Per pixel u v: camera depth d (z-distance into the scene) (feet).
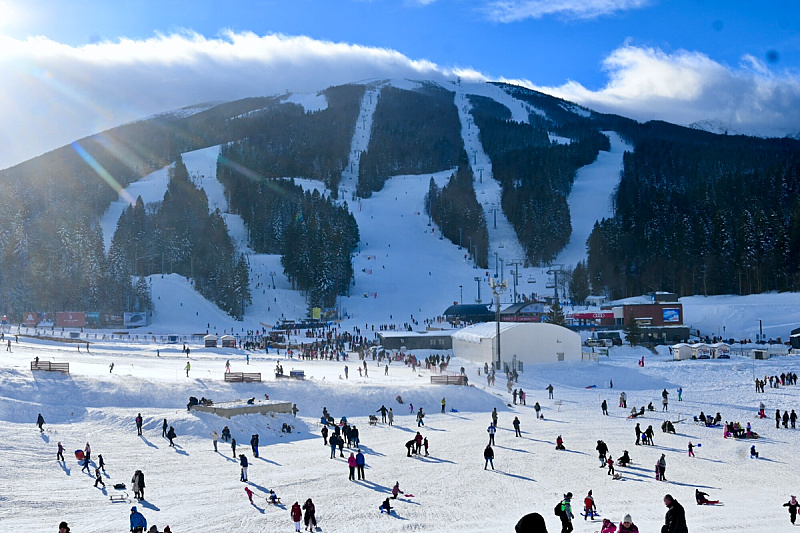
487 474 115.75
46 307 479.00
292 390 179.32
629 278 583.17
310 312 520.01
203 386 175.42
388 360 282.36
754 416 177.27
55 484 104.27
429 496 101.14
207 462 122.52
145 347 312.29
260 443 141.18
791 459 130.00
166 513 90.99
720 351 307.58
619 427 161.68
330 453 131.95
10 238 507.30
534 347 273.13
